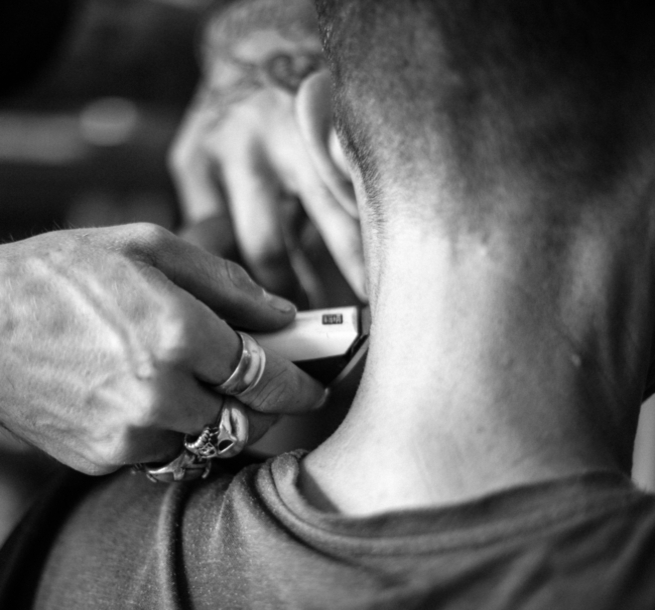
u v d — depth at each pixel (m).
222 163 1.15
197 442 0.62
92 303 0.60
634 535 0.43
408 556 0.45
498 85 0.49
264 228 1.10
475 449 0.48
